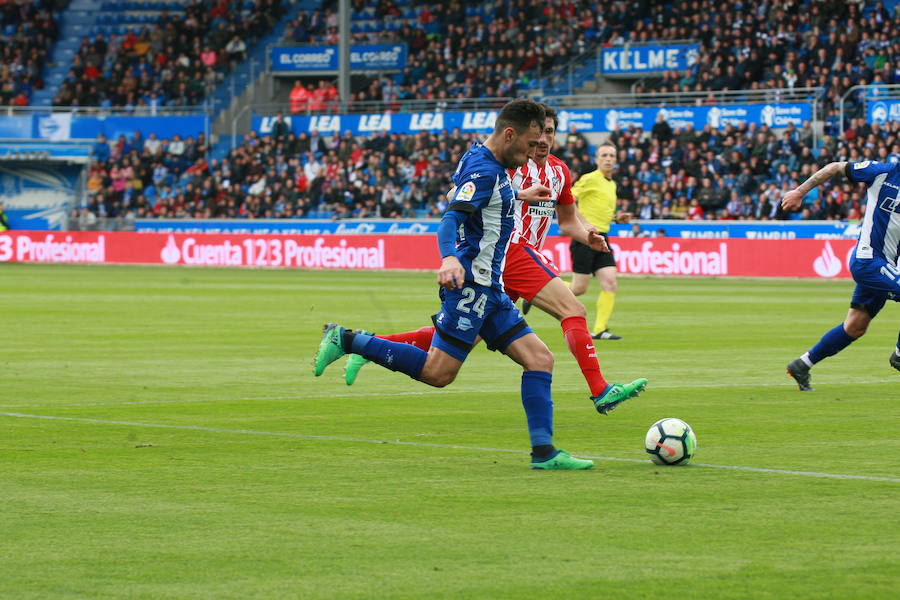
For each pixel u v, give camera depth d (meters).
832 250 88.44
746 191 99.31
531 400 19.05
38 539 14.32
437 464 19.45
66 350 39.50
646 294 72.62
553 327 49.75
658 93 109.25
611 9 121.12
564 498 16.69
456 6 129.75
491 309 18.89
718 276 92.81
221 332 46.25
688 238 94.06
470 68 122.44
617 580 12.52
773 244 90.62
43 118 132.38
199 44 137.12
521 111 18.06
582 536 14.45
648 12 119.50
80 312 56.38
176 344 41.59
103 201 127.38
